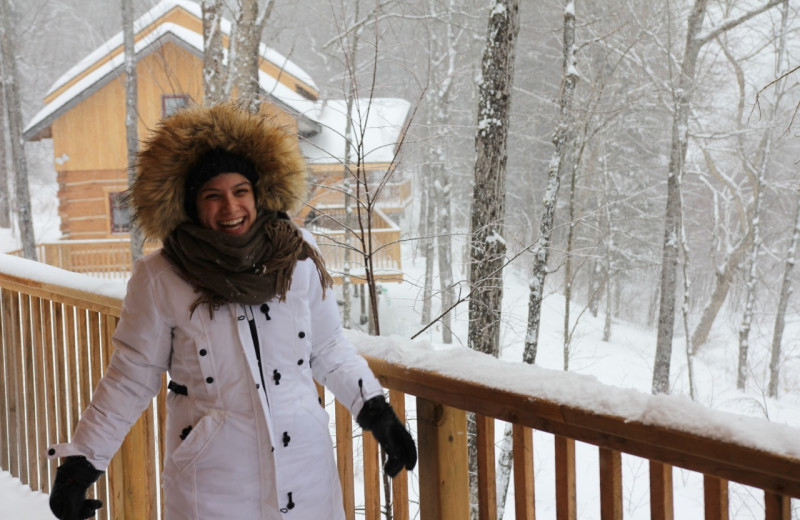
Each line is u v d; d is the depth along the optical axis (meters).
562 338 20.39
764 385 20.77
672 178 16.78
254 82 10.81
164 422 2.78
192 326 1.65
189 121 1.67
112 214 20.44
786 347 25.61
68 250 19.39
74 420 3.34
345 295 15.27
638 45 17.12
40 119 19.94
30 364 3.66
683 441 1.29
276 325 1.69
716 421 1.25
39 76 36.78
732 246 24.91
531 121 22.41
